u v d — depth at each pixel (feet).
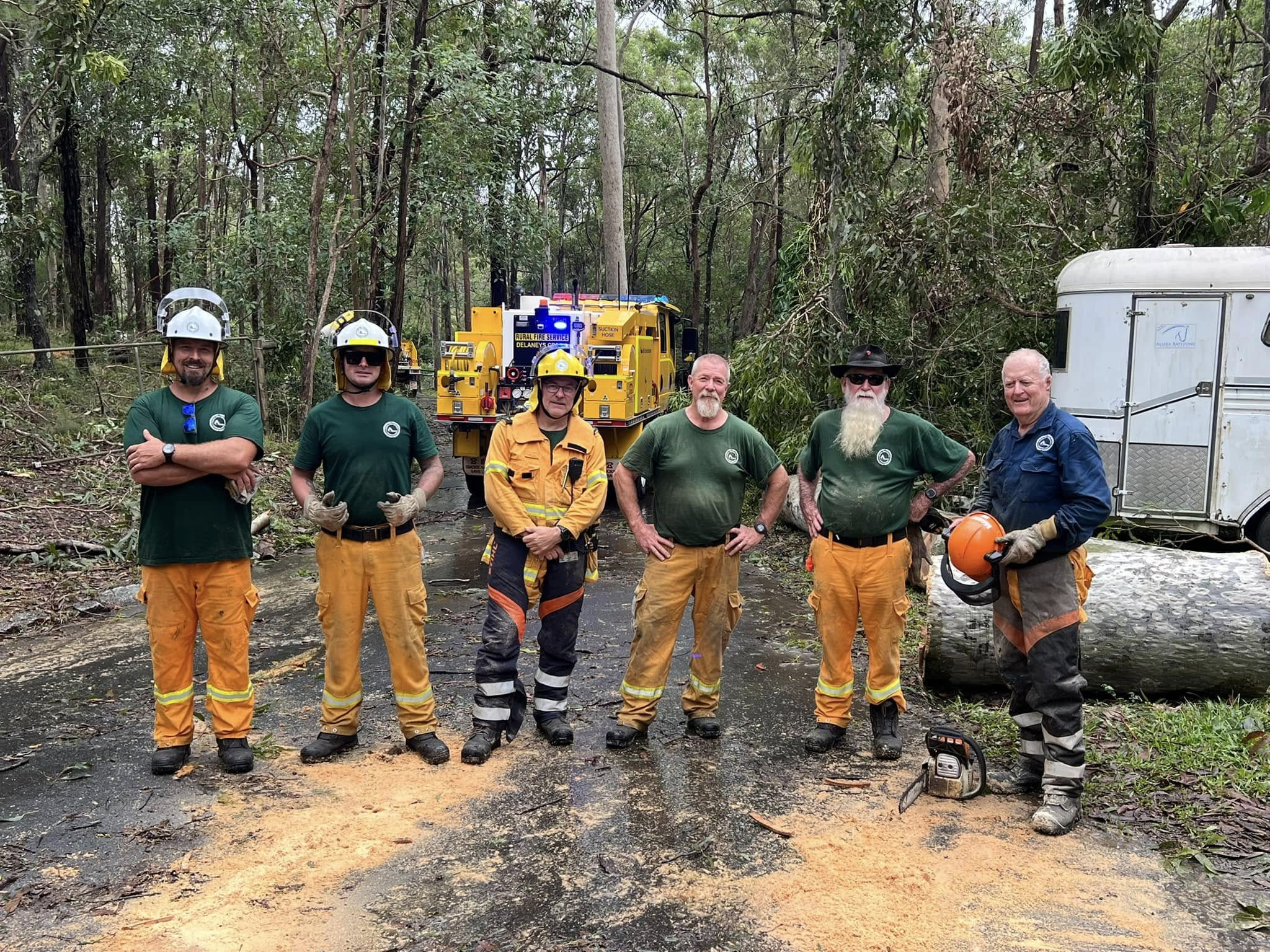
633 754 15.29
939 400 33.30
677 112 100.63
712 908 10.75
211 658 14.51
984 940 10.11
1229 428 25.41
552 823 12.84
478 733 15.19
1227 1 38.11
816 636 22.09
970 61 33.12
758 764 14.93
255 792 13.75
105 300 93.91
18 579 25.59
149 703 17.46
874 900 10.91
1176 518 26.08
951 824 12.86
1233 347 25.26
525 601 15.46
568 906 10.80
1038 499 12.98
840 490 15.02
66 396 46.26
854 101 32.76
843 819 13.01
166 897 10.94
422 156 53.36
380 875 11.47
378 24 50.93
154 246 94.43
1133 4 31.78
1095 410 26.81
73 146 53.72
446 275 109.91
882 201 34.04
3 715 16.89
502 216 59.72
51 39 41.52
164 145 77.51
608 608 24.50
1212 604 16.76
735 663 20.24
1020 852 12.06
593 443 15.65
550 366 15.16
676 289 127.34
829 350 33.58
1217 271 25.27
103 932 10.24
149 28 57.98
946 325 33.42
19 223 45.83
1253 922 10.39
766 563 29.68
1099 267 26.63
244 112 74.13
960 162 33.37
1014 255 32.78
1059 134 34.45
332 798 13.56
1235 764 14.19
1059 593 12.84
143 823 12.75
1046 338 32.76
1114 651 16.75
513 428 15.55
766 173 97.35
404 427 14.80
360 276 56.49
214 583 14.23
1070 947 9.96
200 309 14.05
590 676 19.13
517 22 54.65
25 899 10.85
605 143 61.46
